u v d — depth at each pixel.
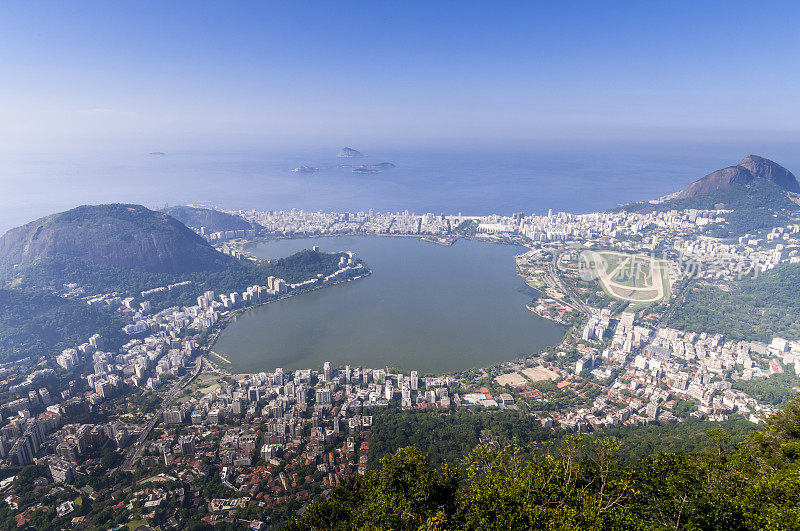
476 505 54.62
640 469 59.41
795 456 62.72
